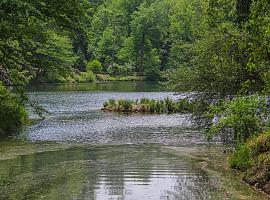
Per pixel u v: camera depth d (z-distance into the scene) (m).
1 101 25.22
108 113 35.53
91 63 91.50
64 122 29.48
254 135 14.12
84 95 52.81
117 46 99.19
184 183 12.29
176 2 96.88
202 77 19.06
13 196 11.08
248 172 12.67
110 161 15.75
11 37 13.77
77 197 10.94
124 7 108.94
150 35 96.19
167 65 91.75
